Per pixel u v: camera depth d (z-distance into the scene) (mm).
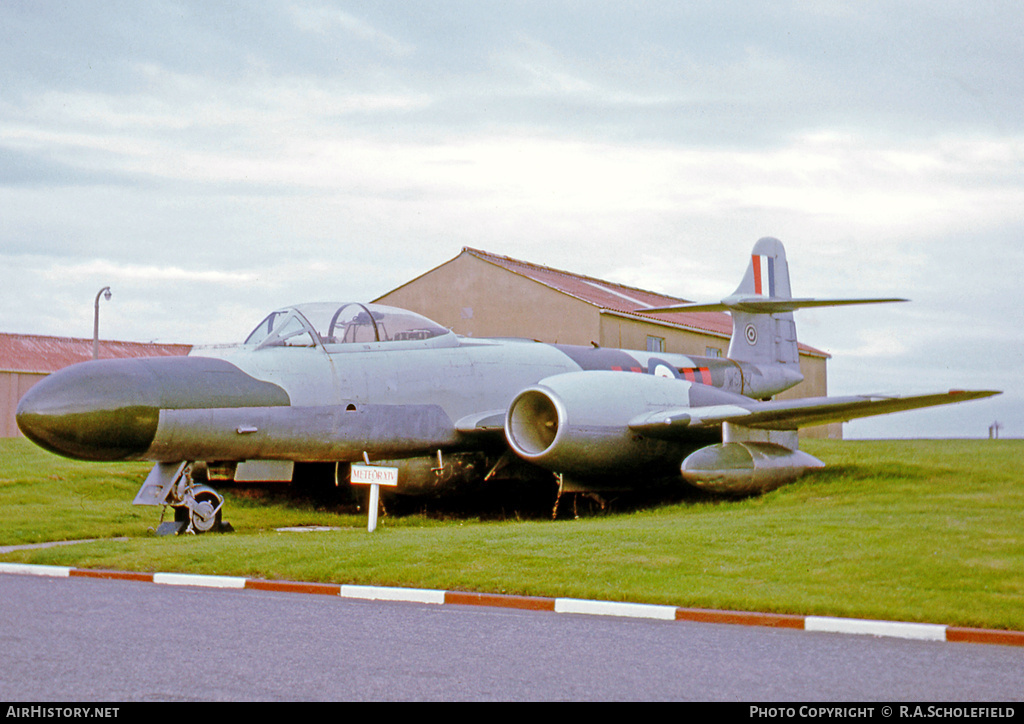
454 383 15266
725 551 8828
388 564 8859
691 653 5961
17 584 8625
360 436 13883
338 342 14258
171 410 12078
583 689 5102
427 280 30531
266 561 9266
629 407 15023
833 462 16812
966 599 6996
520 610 7477
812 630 6699
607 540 9523
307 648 6004
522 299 28859
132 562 9492
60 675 5227
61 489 15828
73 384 11727
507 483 16500
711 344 32125
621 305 29312
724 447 14484
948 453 17766
